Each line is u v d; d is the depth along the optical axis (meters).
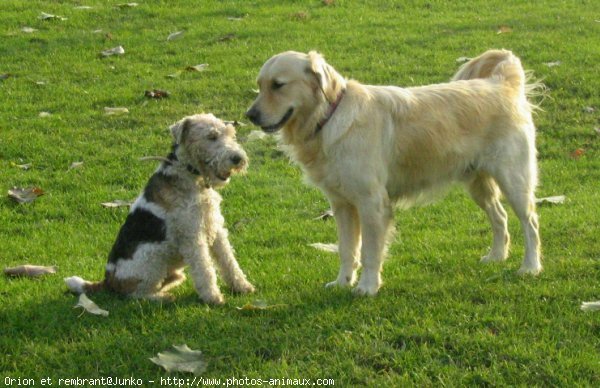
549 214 11.72
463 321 8.12
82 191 12.78
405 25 19.84
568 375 7.17
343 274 9.49
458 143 9.40
